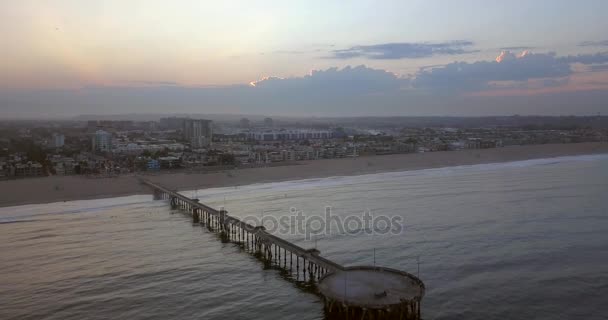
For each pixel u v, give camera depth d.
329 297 53.44
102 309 61.16
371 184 169.25
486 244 86.69
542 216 108.00
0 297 65.38
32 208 133.75
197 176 188.75
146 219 118.12
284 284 70.12
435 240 89.94
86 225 110.94
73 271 76.12
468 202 127.62
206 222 113.00
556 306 60.19
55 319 58.25
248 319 58.12
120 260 82.06
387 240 90.69
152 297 65.06
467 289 65.69
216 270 76.62
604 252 80.94
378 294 52.53
